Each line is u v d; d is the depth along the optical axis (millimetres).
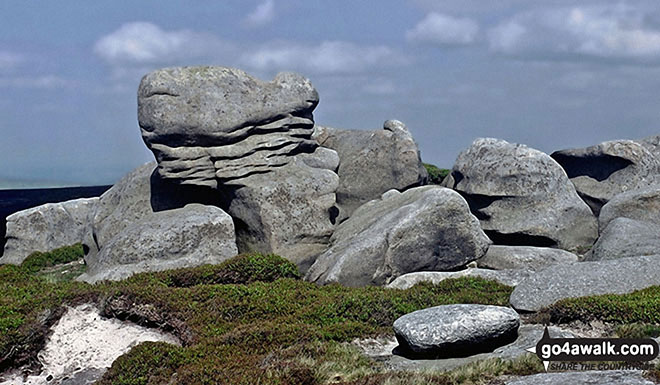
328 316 19969
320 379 14836
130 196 32312
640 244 25516
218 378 14930
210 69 31156
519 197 31797
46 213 36750
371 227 27516
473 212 33156
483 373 14617
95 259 31938
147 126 30250
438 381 14109
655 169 33625
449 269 26953
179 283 24828
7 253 36188
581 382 13352
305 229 29719
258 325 18906
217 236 28703
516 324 16891
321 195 30625
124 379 16406
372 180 33969
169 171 30266
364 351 17609
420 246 26438
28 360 18906
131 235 28328
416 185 34469
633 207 29641
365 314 20016
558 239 31156
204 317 19797
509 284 24594
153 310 20234
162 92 30188
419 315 17203
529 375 14352
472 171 33250
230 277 25250
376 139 34875
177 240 28062
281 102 31422
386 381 14000
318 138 35812
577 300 18578
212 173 30641
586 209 32094
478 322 16406
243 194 30172
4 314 19781
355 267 25547
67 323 20188
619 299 18609
